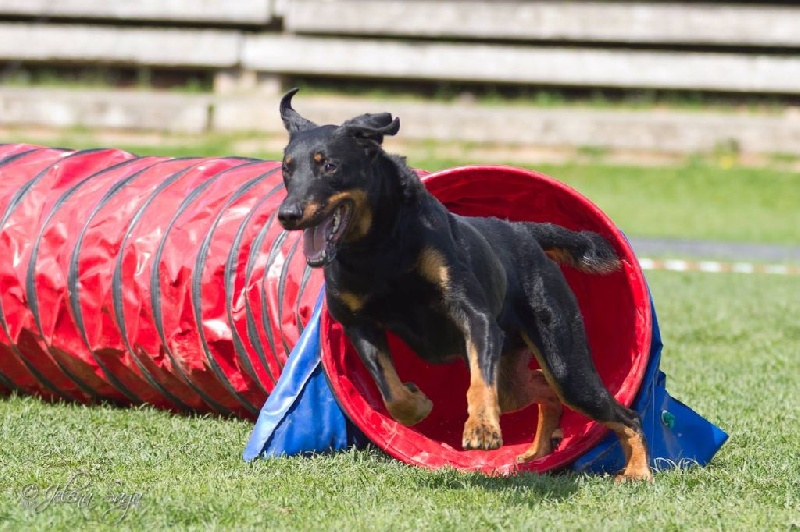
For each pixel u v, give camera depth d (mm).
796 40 47750
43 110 45938
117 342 11680
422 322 8672
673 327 18094
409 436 9578
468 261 8523
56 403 12836
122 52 49062
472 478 8984
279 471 9016
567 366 9102
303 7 49438
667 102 49062
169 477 8727
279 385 9703
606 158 45000
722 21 48094
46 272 11945
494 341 8211
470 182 10188
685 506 8102
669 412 9945
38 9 49812
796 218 39094
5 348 12508
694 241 33906
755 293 22391
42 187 12633
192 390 11555
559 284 9336
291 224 7957
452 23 49156
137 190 12094
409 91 50156
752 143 45156
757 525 7605
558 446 9914
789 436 10617
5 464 9086
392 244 8344
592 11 48531
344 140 8305
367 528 7324
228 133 45812
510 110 46594
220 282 10867
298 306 10172
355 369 10133
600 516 7781
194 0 49344
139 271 11359
